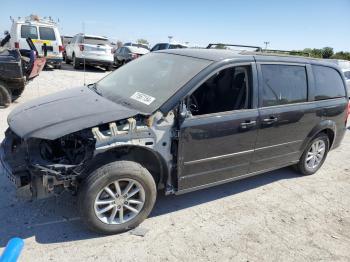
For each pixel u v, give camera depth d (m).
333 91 5.07
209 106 3.66
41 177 2.98
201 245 3.30
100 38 17.50
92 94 3.89
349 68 12.11
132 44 22.31
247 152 4.00
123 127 3.12
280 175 5.20
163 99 3.38
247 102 3.90
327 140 5.24
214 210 3.97
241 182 4.81
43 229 3.30
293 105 4.38
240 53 4.04
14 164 3.15
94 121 3.03
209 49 4.31
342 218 4.10
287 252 3.34
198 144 3.50
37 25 14.48
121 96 3.71
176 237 3.39
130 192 3.30
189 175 3.58
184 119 3.34
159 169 3.51
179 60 3.98
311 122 4.70
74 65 17.80
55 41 15.05
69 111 3.30
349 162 6.13
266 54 4.22
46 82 12.02
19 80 7.64
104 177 3.06
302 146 4.79
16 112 3.58
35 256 2.93
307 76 4.61
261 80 4.00
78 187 3.16
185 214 3.81
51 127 2.99
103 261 2.95
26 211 3.56
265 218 3.91
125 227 3.35
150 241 3.28
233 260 3.14
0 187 3.96
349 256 3.39
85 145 3.13
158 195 4.16
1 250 2.96
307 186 4.89
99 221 3.18
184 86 3.43
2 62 7.33
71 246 3.10
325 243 3.55
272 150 4.31
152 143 3.26
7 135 3.60
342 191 4.84
